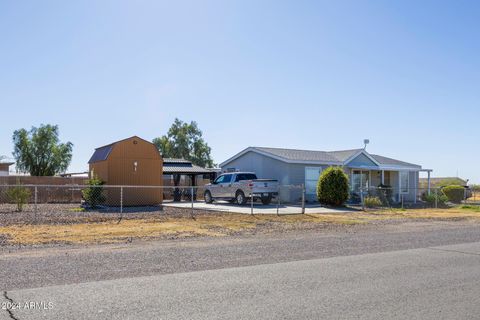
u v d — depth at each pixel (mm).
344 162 32219
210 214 20000
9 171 45938
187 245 11430
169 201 32188
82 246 11156
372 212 23391
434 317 5547
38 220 16578
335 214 21797
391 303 6133
